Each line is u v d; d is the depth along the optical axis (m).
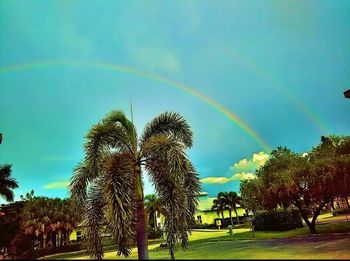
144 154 14.87
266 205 29.31
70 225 46.81
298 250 15.09
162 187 14.09
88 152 14.30
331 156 26.92
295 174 26.34
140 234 13.75
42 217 45.00
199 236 42.38
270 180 28.56
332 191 24.80
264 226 37.88
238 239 28.69
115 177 12.88
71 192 14.42
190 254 16.88
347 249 14.13
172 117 16.31
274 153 30.12
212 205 81.44
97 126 14.93
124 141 15.20
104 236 16.14
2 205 44.12
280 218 35.59
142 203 14.23
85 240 14.59
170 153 13.45
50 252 41.09
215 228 71.75
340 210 48.09
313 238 21.55
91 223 14.54
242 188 33.69
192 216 14.61
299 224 35.34
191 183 15.05
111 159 13.96
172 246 13.11
